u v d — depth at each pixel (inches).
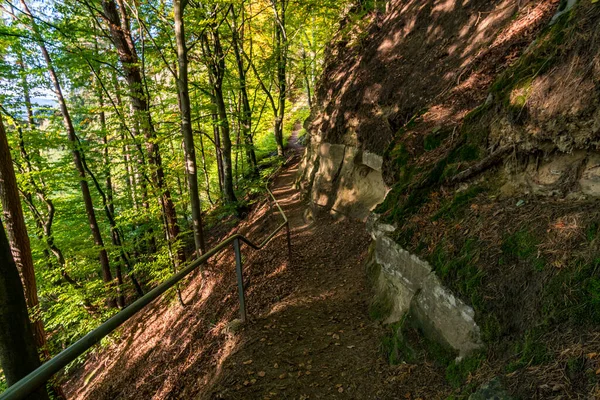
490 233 105.3
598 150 89.1
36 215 443.5
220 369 141.3
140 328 349.1
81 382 338.6
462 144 140.8
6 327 112.3
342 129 343.0
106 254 426.6
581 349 67.0
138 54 395.5
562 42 103.5
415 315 122.2
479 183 125.8
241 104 645.9
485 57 187.9
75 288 315.3
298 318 174.4
